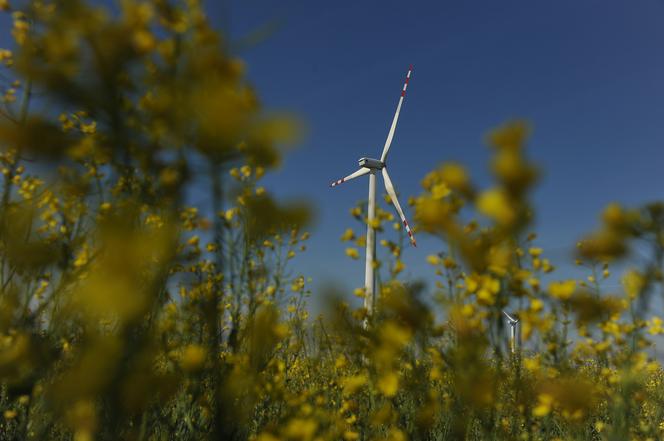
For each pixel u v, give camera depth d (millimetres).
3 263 1479
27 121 779
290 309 3602
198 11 875
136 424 1088
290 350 3537
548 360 2055
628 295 1858
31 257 1424
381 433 2574
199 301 1373
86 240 1292
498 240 1209
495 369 1702
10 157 1076
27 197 1662
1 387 2234
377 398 2430
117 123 818
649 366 2180
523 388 2029
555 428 2775
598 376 2506
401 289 1763
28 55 786
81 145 819
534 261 1878
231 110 792
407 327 1738
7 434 2129
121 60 819
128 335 800
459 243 1302
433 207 1305
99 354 777
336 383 3227
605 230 1524
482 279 1553
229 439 1390
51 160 820
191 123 814
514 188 972
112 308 747
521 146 967
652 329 1999
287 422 1825
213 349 1394
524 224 1042
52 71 784
